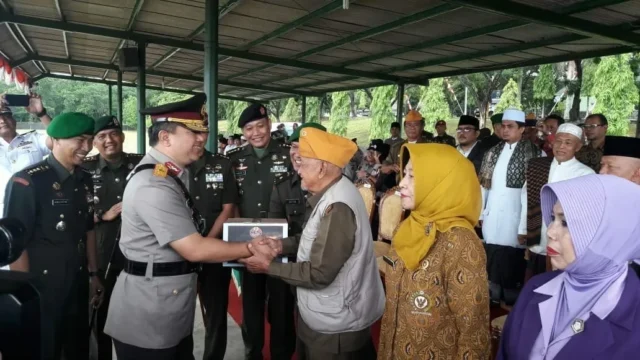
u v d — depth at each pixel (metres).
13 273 0.76
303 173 1.70
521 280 3.58
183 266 1.63
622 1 4.28
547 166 3.08
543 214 1.05
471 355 1.24
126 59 7.53
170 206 1.54
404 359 1.38
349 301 1.58
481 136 6.20
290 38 7.26
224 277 2.52
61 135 1.88
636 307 0.89
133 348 1.59
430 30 6.09
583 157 3.78
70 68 12.87
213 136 4.62
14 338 0.66
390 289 1.47
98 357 2.40
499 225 3.52
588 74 13.55
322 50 7.78
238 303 3.64
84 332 2.09
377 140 6.37
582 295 0.96
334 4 5.34
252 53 8.56
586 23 4.80
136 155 2.64
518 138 3.53
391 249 1.51
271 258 1.67
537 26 5.36
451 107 25.05
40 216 1.87
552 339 1.00
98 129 2.42
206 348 2.54
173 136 1.62
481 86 18.91
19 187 1.81
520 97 18.05
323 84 12.53
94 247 2.24
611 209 0.90
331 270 1.51
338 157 1.64
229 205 2.57
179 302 1.61
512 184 3.44
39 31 8.33
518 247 3.48
